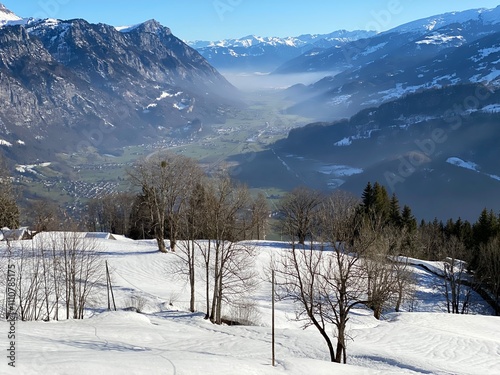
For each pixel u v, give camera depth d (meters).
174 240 62.03
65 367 17.39
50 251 54.75
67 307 41.16
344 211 36.69
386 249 43.47
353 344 34.75
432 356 32.66
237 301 48.31
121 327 32.97
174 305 46.47
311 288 28.91
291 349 31.97
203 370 19.84
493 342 36.81
